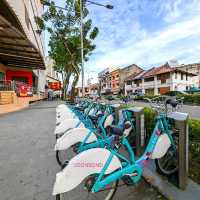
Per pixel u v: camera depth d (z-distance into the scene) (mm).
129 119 3783
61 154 3908
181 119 2498
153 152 2535
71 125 3820
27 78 22641
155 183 2670
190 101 19609
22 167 3422
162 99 3092
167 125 2711
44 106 17234
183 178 2475
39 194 2557
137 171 2326
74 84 18312
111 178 2096
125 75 58500
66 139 2932
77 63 20141
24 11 14945
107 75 69562
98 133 3494
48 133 6000
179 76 37438
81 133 2977
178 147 2537
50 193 2574
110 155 2096
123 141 2471
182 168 2475
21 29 9664
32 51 14156
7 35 10266
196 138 2965
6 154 4105
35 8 24359
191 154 3045
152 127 3717
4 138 5449
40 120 8664
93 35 18312
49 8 17141
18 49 13516
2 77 19125
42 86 36406
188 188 2510
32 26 19531
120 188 2648
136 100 17219
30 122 8125
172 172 2643
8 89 14117
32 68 22625
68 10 16750
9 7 7164
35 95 23969
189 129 3092
